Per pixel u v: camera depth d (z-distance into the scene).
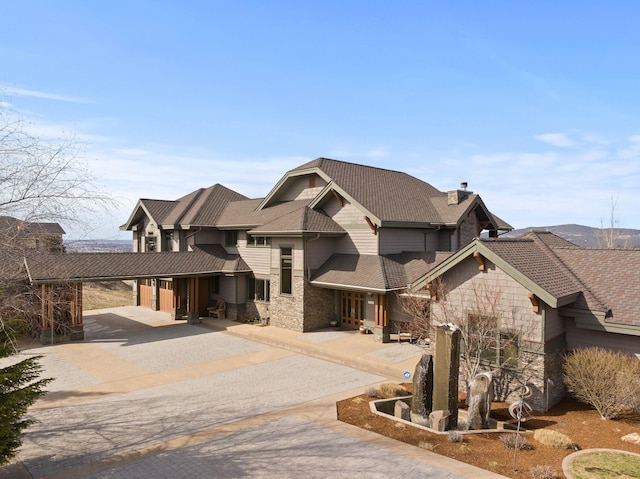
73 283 21.97
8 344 9.23
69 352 20.75
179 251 30.06
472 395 11.81
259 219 27.84
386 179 29.06
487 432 11.20
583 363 12.25
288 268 25.03
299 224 23.64
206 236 30.83
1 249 9.66
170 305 31.22
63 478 9.04
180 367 18.19
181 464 9.55
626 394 11.56
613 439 10.70
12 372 8.74
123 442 10.84
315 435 11.00
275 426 11.66
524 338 13.21
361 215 24.12
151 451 10.27
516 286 13.38
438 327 12.19
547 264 14.72
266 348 21.42
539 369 12.90
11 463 9.75
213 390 15.14
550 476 8.59
